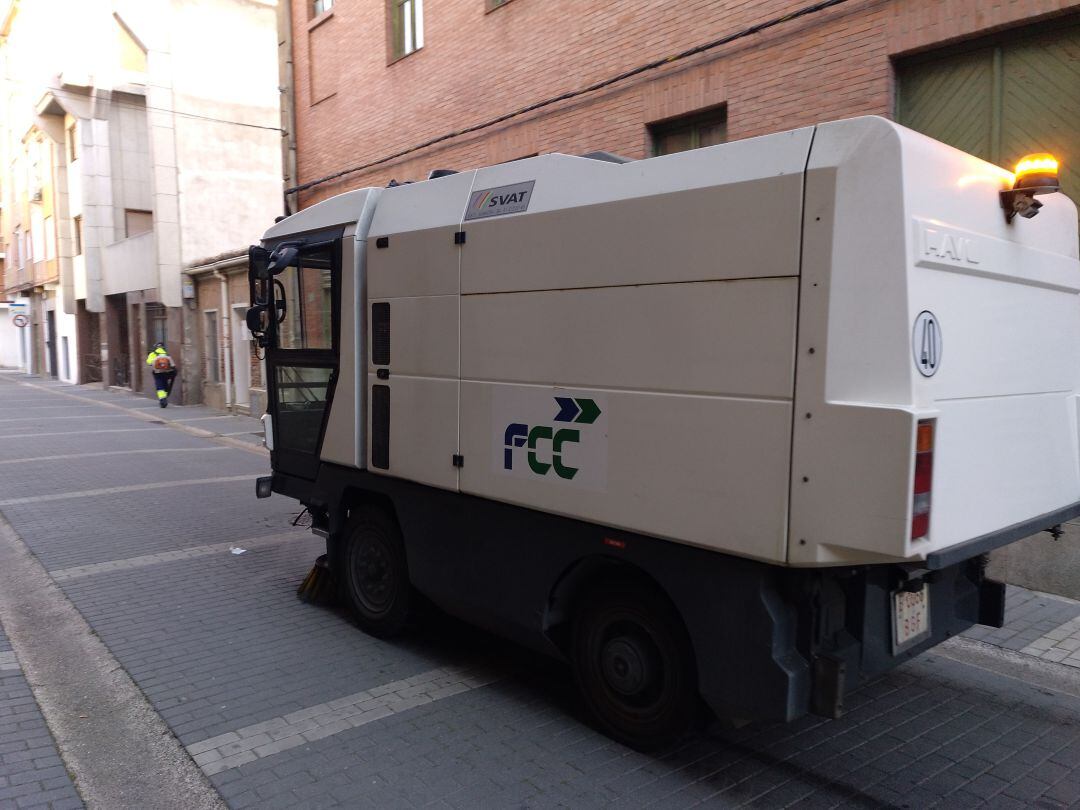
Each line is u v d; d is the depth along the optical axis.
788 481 2.95
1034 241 3.51
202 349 21.39
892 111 6.70
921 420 2.72
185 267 20.83
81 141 26.69
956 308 2.97
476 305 4.12
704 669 3.32
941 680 4.57
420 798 3.34
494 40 10.55
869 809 3.30
